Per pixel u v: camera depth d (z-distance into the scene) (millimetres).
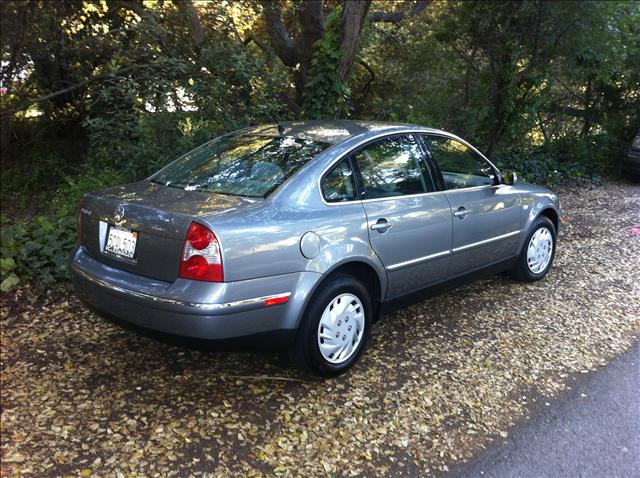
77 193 7094
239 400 3416
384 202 3896
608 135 13742
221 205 3277
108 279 3344
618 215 9188
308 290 3357
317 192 3543
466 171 4738
